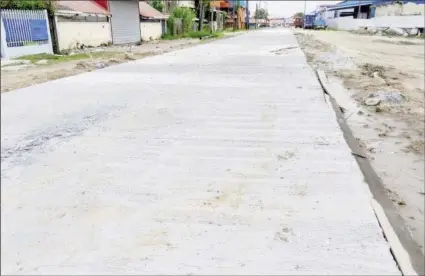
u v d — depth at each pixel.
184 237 2.12
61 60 13.34
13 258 1.96
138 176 2.95
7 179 2.93
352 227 2.19
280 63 10.77
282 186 2.73
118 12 22.28
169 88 6.79
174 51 16.58
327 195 2.59
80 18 18.36
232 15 62.94
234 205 2.47
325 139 3.78
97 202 2.54
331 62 11.16
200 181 2.84
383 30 31.73
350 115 5.37
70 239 2.12
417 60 12.29
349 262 1.89
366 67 10.02
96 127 4.32
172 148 3.57
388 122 5.00
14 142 3.85
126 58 13.99
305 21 63.62
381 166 3.53
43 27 15.58
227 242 2.07
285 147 3.56
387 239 2.07
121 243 2.08
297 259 1.92
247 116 4.68
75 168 3.13
